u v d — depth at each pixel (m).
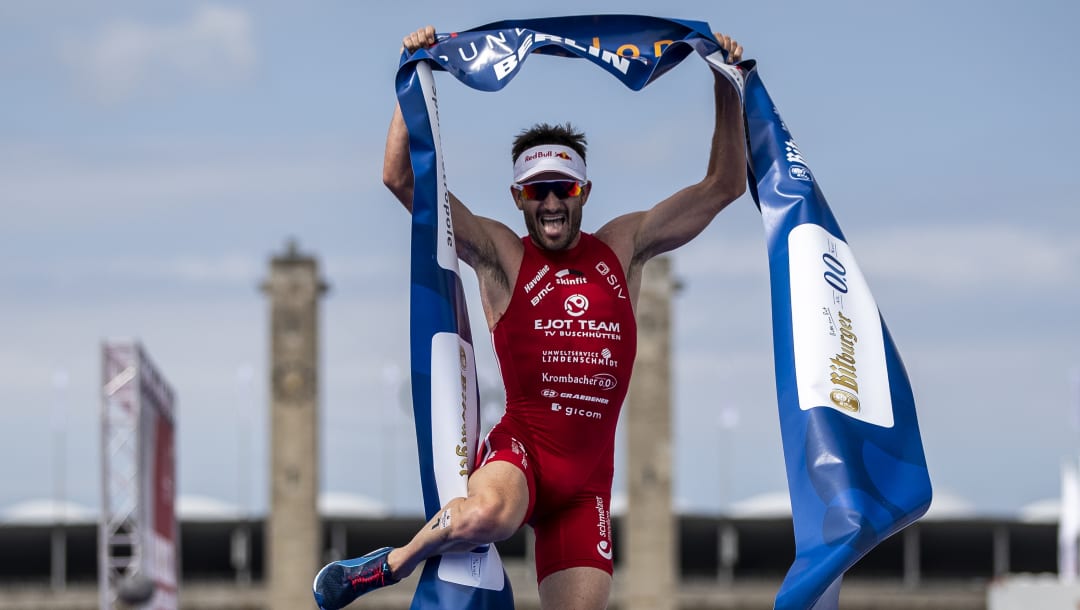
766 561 76.00
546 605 9.97
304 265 63.31
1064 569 52.44
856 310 9.52
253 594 66.31
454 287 9.58
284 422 63.00
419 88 9.70
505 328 9.74
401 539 73.50
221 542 73.06
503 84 9.77
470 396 9.66
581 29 10.16
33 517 76.44
